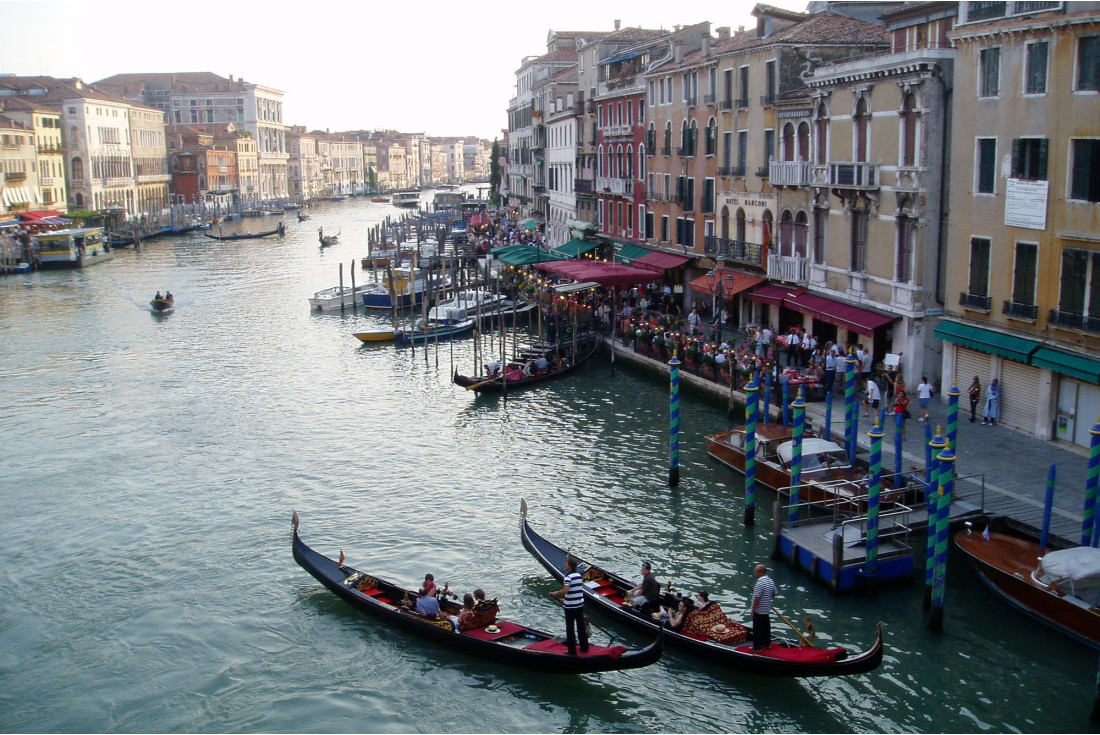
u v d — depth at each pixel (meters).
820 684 16.58
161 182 122.69
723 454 27.22
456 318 51.47
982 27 25.05
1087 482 17.84
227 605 20.12
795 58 36.16
